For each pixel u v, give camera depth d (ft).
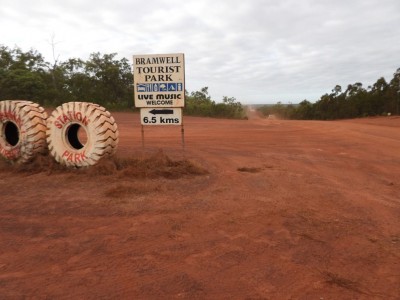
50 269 11.71
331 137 57.26
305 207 18.39
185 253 12.91
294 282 10.98
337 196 20.63
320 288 10.67
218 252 13.03
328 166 30.89
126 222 15.96
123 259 12.41
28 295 10.16
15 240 14.06
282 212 17.52
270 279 11.15
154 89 28.25
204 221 16.15
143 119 28.96
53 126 26.23
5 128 28.32
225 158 33.96
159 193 20.48
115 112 136.15
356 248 13.50
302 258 12.60
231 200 19.40
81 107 25.32
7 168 27.04
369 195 21.08
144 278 11.11
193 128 76.69
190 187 21.97
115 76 149.79
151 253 12.89
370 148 43.37
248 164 30.78
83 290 10.41
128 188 20.85
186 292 10.34
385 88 172.45
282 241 14.07
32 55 138.82
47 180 23.53
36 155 27.27
